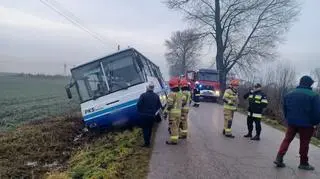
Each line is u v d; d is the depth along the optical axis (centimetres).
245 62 4888
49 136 1614
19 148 1398
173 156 1159
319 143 1683
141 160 1098
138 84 1591
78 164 1089
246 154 1239
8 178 1033
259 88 1546
